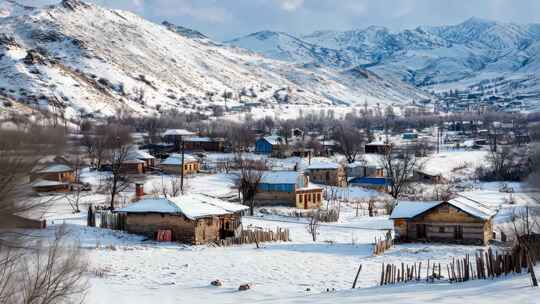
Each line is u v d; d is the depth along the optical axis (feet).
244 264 146.41
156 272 133.69
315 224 205.67
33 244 75.97
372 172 403.13
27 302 67.51
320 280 127.85
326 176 377.09
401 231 193.77
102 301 92.17
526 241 120.78
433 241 190.49
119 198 278.67
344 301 85.76
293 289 117.91
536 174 182.29
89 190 304.71
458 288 94.12
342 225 237.86
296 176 288.71
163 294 110.52
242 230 195.31
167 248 169.99
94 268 128.06
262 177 290.76
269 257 157.38
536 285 86.48
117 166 257.14
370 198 332.60
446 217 189.26
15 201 74.43
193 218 177.99
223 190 321.32
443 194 325.42
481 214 186.60
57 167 294.05
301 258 156.87
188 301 104.88
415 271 124.16
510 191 349.20
